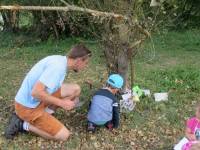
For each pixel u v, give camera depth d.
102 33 3.85
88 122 3.72
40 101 3.48
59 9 3.26
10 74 5.44
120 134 3.70
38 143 3.54
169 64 5.95
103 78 5.04
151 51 5.64
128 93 4.07
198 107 3.28
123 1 3.57
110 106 3.65
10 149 3.45
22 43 7.90
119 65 3.96
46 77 3.37
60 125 3.55
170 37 7.74
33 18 7.99
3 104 4.28
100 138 3.63
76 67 3.48
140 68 5.59
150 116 4.02
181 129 3.80
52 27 7.84
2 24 7.42
